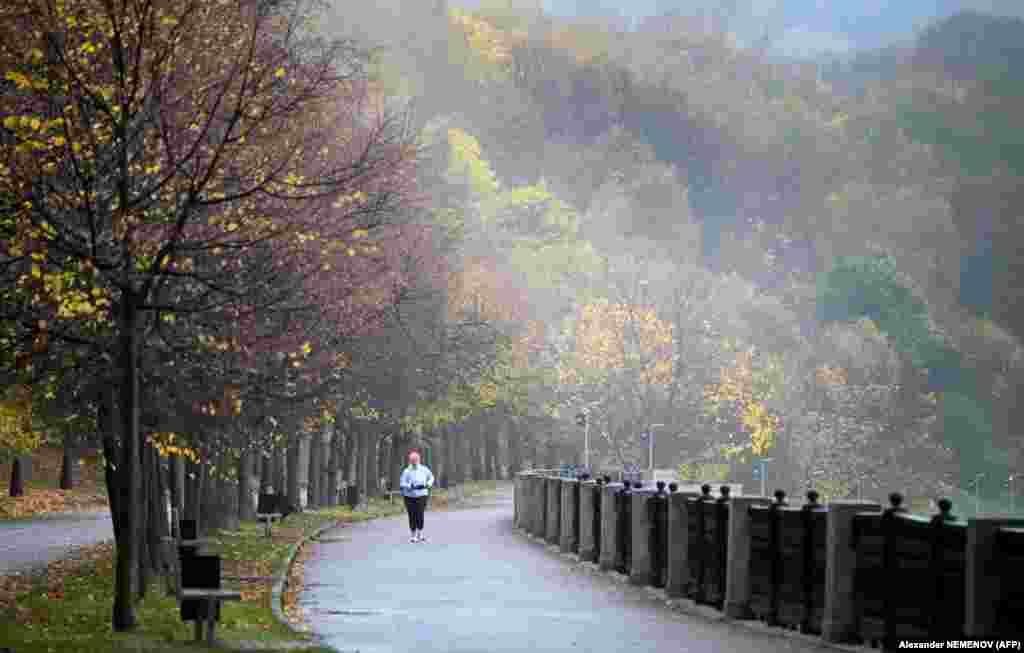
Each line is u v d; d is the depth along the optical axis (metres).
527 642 45.16
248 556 79.69
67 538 102.44
